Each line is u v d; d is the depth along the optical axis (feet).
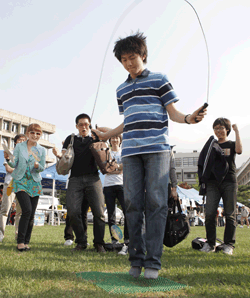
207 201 14.20
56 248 14.01
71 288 6.64
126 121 8.19
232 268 9.12
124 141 8.13
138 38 8.27
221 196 14.17
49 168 48.42
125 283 7.18
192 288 6.75
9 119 176.96
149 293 6.40
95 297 5.90
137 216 7.80
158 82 8.08
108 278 7.61
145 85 8.12
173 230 9.79
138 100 8.09
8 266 8.89
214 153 13.87
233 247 13.67
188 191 70.18
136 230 7.75
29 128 13.92
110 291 6.42
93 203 13.41
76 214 13.33
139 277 7.83
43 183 60.13
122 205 14.90
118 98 8.86
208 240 14.20
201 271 8.71
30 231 13.98
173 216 10.04
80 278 7.54
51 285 6.81
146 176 7.79
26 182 13.43
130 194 7.82
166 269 9.23
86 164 13.51
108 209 15.17
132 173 7.92
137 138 7.84
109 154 13.60
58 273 8.04
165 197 7.61
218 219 71.10
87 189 13.51
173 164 14.17
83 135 13.99
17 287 6.54
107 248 13.82
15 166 13.33
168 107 8.04
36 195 13.73
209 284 7.19
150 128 7.83
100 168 13.38
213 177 13.99
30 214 13.28
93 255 12.05
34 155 13.67
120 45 8.22
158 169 7.66
